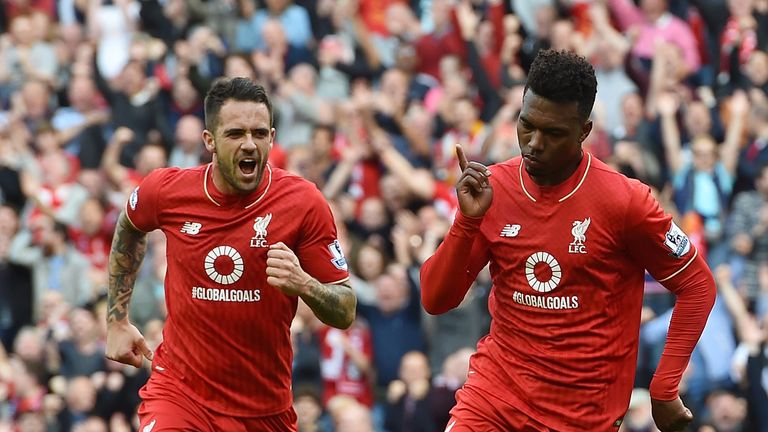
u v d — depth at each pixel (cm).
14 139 6044
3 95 6606
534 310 2492
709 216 5097
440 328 4553
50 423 4541
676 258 2475
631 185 2469
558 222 2470
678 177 5191
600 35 5753
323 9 6550
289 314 2577
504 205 2503
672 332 2495
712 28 6103
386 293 4681
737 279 4856
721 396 4331
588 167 2481
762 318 4609
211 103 2514
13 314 5338
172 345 2592
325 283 2561
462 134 5531
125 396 4534
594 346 2475
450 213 5222
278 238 2548
